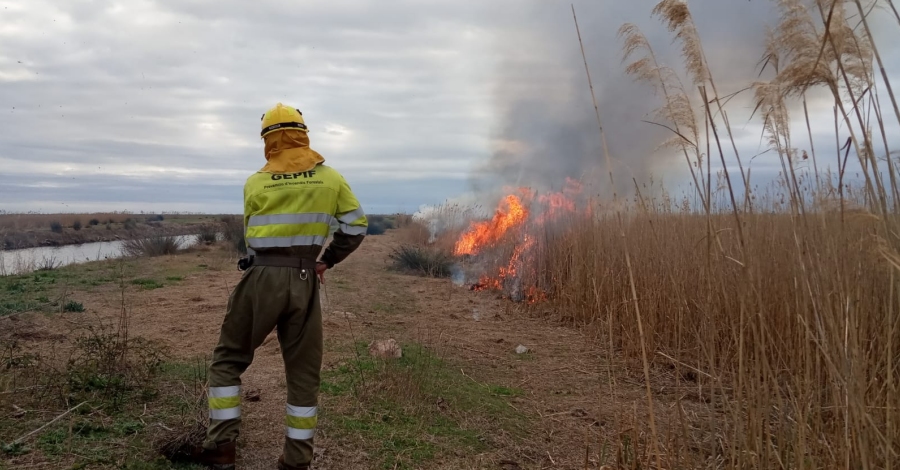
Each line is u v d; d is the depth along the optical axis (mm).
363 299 9664
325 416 4234
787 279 4441
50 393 4117
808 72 2639
